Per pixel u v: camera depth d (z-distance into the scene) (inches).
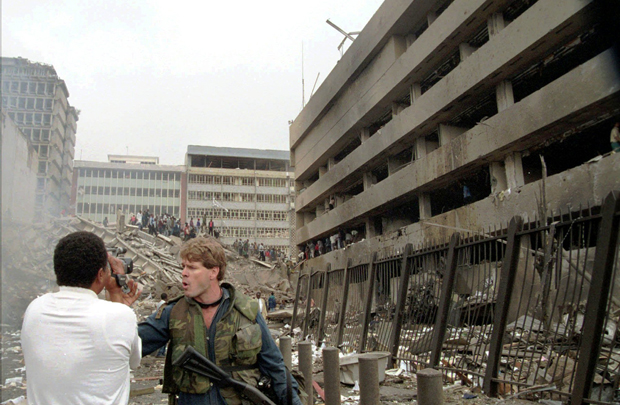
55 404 81.0
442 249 317.1
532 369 276.2
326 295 517.0
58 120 1230.3
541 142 703.1
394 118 1041.5
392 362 341.1
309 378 232.2
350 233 1402.6
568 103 609.9
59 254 89.7
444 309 299.1
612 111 599.8
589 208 215.6
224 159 3238.2
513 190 691.4
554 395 236.2
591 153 810.2
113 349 85.7
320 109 1438.2
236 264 1476.4
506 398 241.9
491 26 770.8
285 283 1386.6
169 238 1446.9
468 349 325.7
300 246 1695.4
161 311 107.7
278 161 3297.2
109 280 100.9
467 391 264.1
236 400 100.2
